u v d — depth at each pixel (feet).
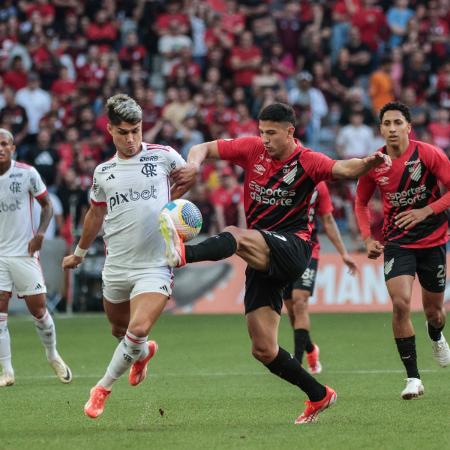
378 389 107.65
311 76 286.87
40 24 284.41
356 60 281.33
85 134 249.96
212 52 279.90
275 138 81.66
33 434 80.89
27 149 239.50
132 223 83.66
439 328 108.37
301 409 94.43
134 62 282.77
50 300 213.87
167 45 288.92
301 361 122.42
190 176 84.02
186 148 250.16
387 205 104.99
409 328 99.50
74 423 86.89
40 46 279.90
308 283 124.06
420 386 98.22
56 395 105.81
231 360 138.10
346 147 255.09
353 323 185.88
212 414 91.66
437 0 297.94
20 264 114.73
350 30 283.59
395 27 296.10
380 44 290.15
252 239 80.74
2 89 271.90
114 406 97.30
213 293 212.84
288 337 165.48
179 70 270.26
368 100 282.36
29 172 116.26
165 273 83.82
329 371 124.98
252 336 82.94
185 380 117.80
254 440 76.38
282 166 83.15
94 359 141.59
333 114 272.31
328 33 294.25
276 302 83.41
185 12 294.87
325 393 84.69
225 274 213.87
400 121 102.53
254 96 269.03
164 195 84.48
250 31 295.89
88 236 88.48
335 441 75.51
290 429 81.82
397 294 99.96
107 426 84.99
